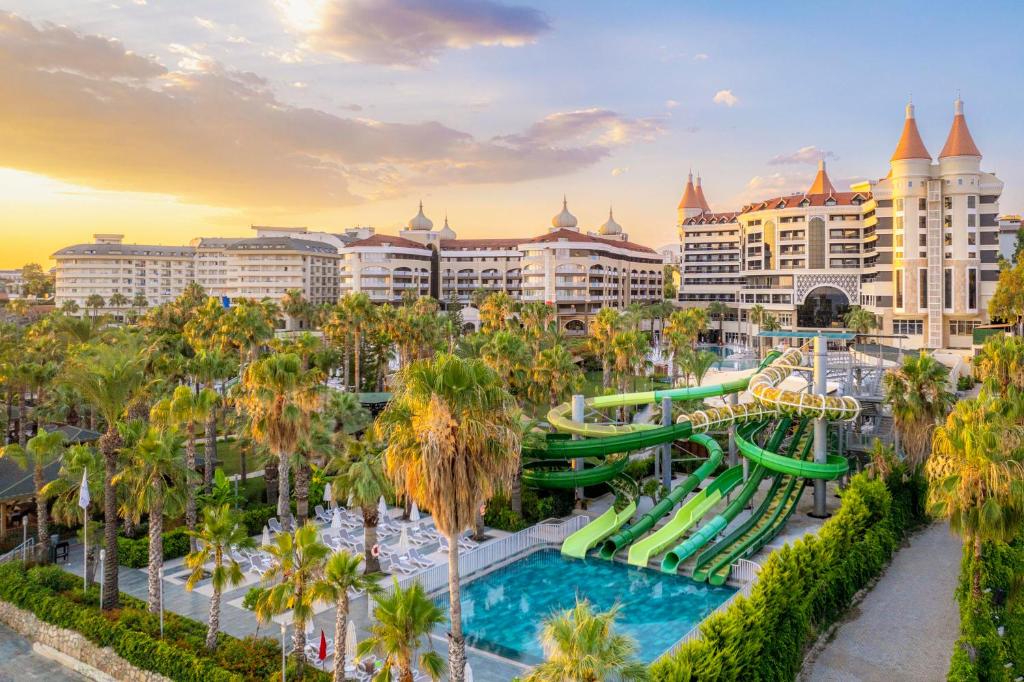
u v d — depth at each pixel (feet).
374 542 145.79
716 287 625.41
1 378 219.20
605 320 308.19
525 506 184.03
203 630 118.73
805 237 515.91
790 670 105.09
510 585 147.33
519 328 369.30
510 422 92.43
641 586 146.20
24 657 122.83
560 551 165.07
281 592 97.50
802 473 174.81
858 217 503.61
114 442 130.00
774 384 207.92
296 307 536.42
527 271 618.44
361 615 128.26
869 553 142.61
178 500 127.24
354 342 348.38
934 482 125.70
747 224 557.74
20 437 230.27
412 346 331.36
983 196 409.49
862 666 110.93
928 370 178.29
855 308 433.89
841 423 199.82
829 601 124.77
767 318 486.79
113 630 116.78
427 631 87.35
